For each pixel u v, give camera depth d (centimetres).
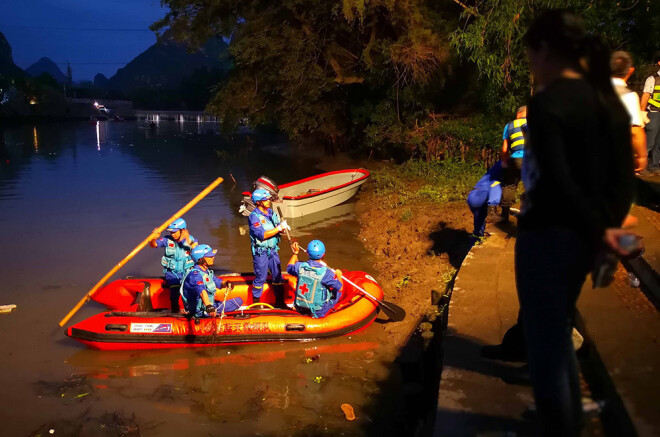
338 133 2033
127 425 483
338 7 1605
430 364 544
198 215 1341
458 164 1538
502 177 721
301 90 1766
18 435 469
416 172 1537
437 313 641
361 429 470
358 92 1920
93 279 873
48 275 891
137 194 1645
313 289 659
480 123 1521
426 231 1002
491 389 320
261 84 1841
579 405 227
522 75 1220
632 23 1316
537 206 209
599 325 354
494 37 1235
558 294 209
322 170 2117
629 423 251
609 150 200
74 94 12694
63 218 1303
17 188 1747
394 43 1611
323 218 1316
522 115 667
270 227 710
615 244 187
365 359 605
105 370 593
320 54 1773
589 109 194
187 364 606
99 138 4344
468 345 387
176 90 12912
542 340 213
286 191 1493
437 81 1684
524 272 216
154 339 635
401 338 641
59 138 4306
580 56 202
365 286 729
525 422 285
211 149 3284
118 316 648
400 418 484
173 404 521
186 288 640
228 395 536
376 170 1786
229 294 728
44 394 540
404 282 810
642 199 668
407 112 1752
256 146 3362
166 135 4838
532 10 1171
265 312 662
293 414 496
